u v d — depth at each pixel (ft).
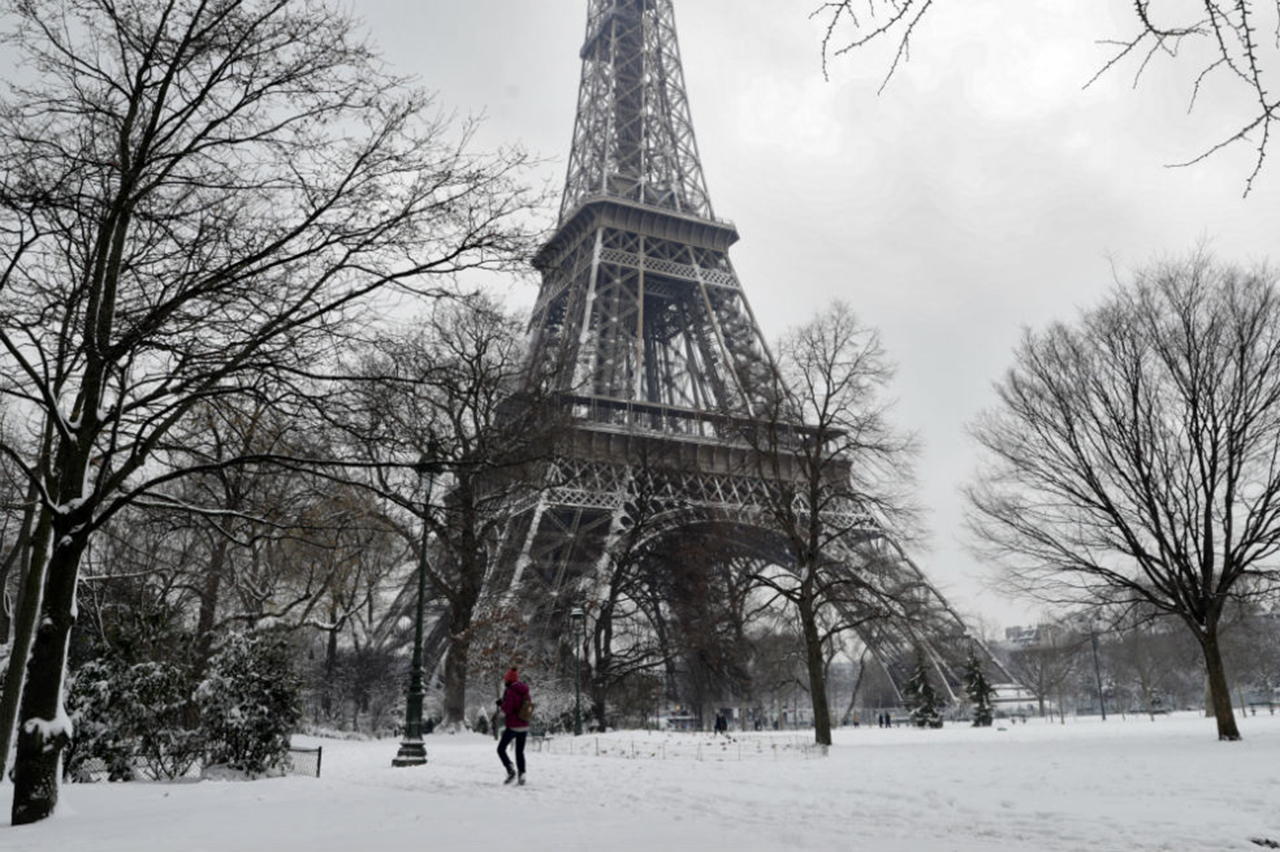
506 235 43.37
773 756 89.76
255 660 71.72
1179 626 214.07
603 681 165.17
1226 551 92.63
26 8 40.42
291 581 120.67
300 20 42.32
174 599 136.67
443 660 179.83
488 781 60.75
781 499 120.98
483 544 142.10
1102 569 96.84
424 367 46.14
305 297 41.68
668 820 38.70
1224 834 33.22
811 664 112.98
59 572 41.29
